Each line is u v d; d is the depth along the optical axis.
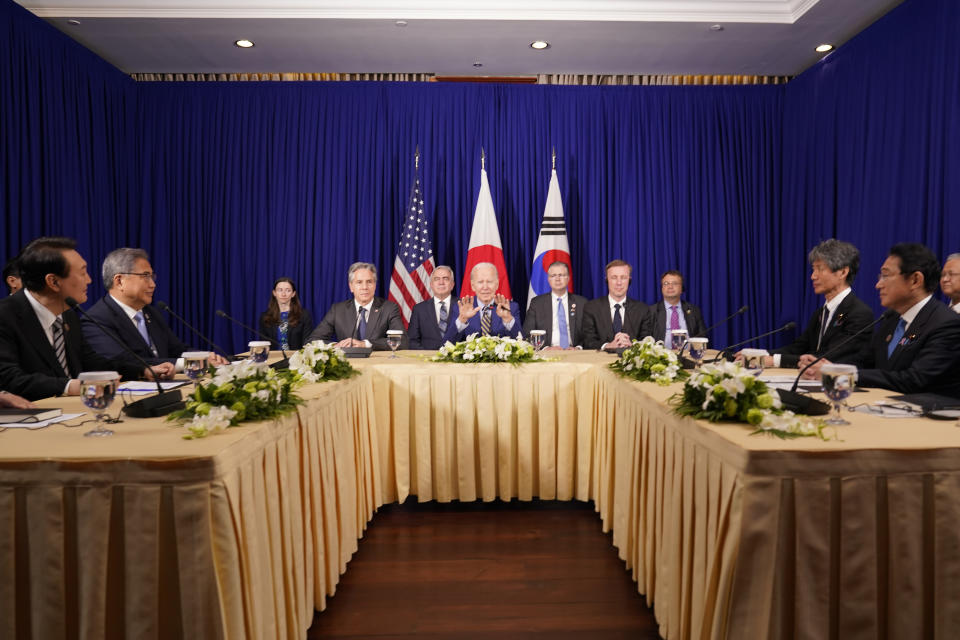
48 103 4.47
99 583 1.29
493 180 5.59
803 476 1.31
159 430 1.53
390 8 4.49
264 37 4.86
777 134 5.65
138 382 2.43
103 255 5.11
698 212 5.66
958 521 1.34
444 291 4.34
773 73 5.60
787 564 1.33
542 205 5.62
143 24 4.60
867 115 4.55
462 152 5.58
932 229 3.89
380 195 5.55
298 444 1.82
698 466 1.57
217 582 1.29
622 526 2.43
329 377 2.41
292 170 5.53
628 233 5.62
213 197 5.56
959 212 3.70
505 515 3.01
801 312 5.38
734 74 5.64
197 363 2.07
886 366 2.59
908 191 4.12
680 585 1.72
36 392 2.21
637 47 5.05
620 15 4.52
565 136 5.60
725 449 1.41
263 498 1.53
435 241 5.60
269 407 1.66
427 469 3.09
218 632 1.29
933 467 1.33
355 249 5.57
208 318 5.62
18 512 1.30
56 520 1.29
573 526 2.86
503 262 5.38
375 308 4.38
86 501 1.28
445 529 2.84
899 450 1.33
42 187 4.45
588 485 3.07
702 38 4.87
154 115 5.52
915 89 4.06
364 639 1.93
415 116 5.56
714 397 1.58
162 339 3.43
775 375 2.52
